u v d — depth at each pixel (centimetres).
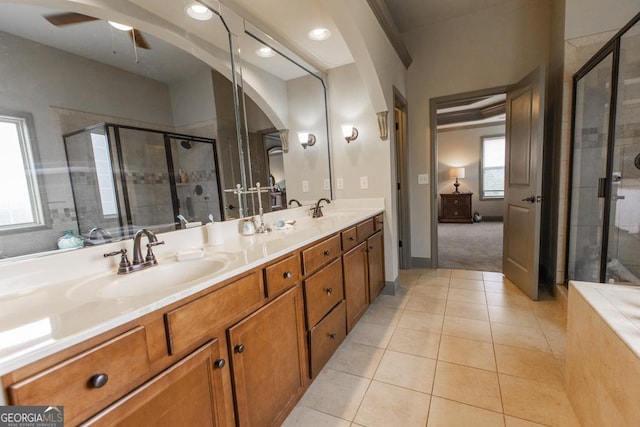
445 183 712
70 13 110
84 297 89
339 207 295
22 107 97
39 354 57
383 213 273
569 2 228
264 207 213
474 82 308
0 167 92
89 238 113
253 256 122
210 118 169
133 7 131
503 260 307
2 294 90
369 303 237
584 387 125
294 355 139
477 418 133
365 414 139
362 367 174
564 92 235
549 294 260
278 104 224
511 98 283
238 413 105
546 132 279
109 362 67
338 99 283
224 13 171
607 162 206
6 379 53
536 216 241
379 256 262
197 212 160
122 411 69
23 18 97
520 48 289
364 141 277
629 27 177
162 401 79
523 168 261
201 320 91
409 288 292
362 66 222
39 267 98
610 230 204
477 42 303
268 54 212
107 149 121
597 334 114
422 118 335
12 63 95
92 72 117
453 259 384
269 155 218
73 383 61
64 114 107
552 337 193
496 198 675
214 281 96
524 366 166
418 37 327
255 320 113
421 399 147
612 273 204
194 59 159
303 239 152
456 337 199
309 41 224
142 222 133
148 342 76
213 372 95
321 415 140
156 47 141
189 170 157
